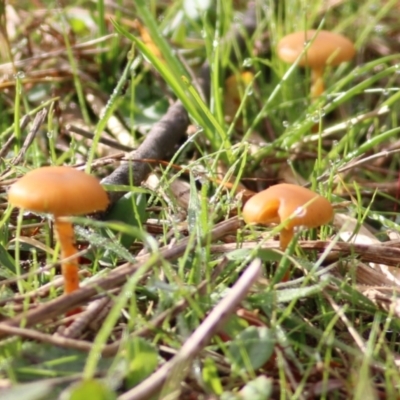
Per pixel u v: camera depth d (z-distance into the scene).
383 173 0.22
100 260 0.14
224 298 0.11
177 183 0.18
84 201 0.11
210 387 0.10
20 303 0.12
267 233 0.15
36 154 0.18
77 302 0.11
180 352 0.10
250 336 0.11
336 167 0.17
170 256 0.13
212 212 0.15
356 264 0.15
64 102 0.23
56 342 0.10
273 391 0.11
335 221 0.17
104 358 0.10
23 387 0.09
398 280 0.15
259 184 0.20
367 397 0.10
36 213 0.15
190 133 0.21
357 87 0.20
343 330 0.13
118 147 0.20
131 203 0.15
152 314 0.12
